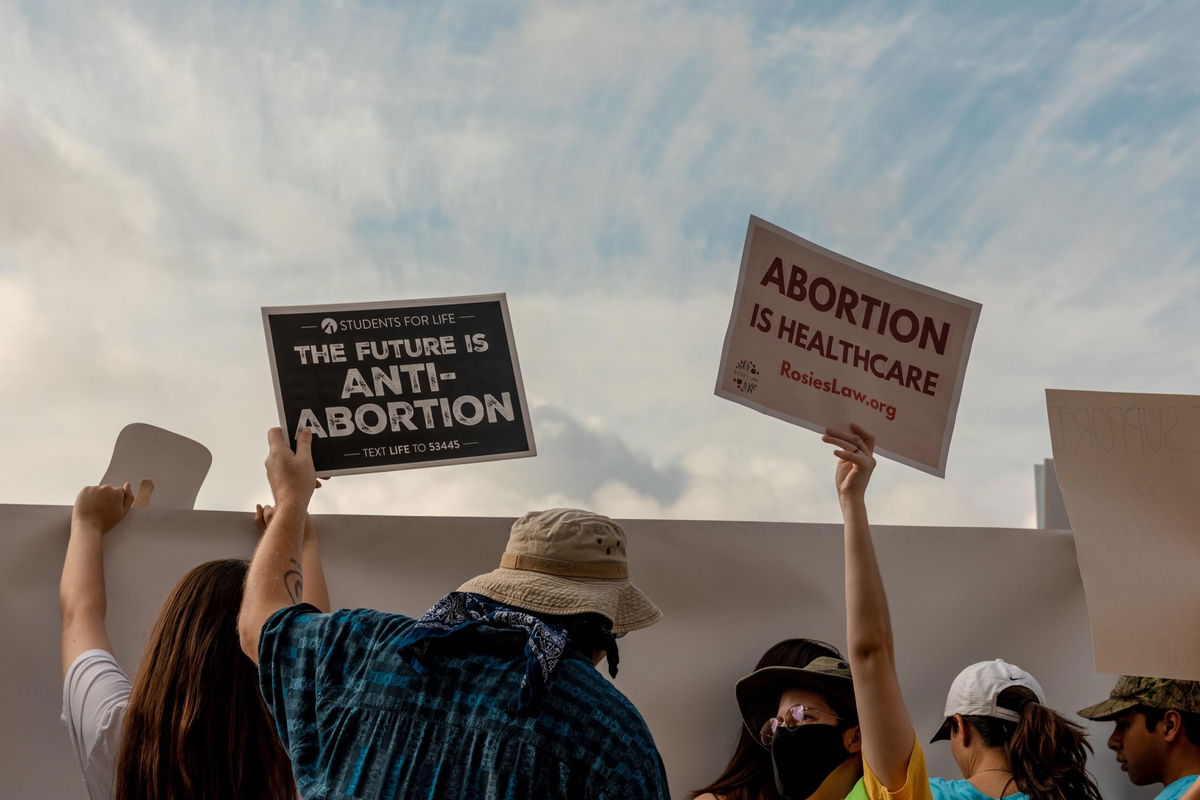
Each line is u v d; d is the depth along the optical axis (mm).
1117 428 2271
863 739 1978
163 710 1875
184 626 1938
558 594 1604
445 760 1443
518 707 1453
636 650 2504
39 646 2297
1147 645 2123
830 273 2332
